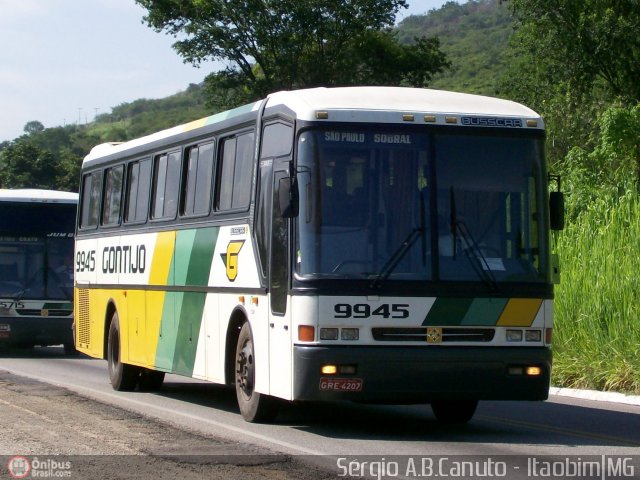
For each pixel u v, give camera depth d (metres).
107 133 174.25
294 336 13.28
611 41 46.56
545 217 13.91
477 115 13.89
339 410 17.19
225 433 13.84
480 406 17.73
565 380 20.00
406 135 13.66
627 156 34.22
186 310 17.25
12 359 29.28
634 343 19.66
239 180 15.60
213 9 61.41
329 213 13.36
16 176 87.00
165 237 18.36
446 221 13.54
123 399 18.55
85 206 23.50
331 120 13.54
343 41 63.44
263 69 62.69
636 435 14.08
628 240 22.83
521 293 13.56
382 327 13.18
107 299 21.30
